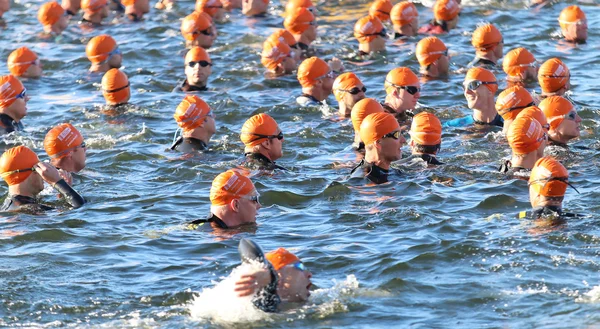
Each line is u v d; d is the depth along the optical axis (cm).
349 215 1730
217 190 1680
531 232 1567
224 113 2694
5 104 2505
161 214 1791
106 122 2630
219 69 3272
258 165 2078
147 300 1338
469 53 3394
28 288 1383
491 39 3155
